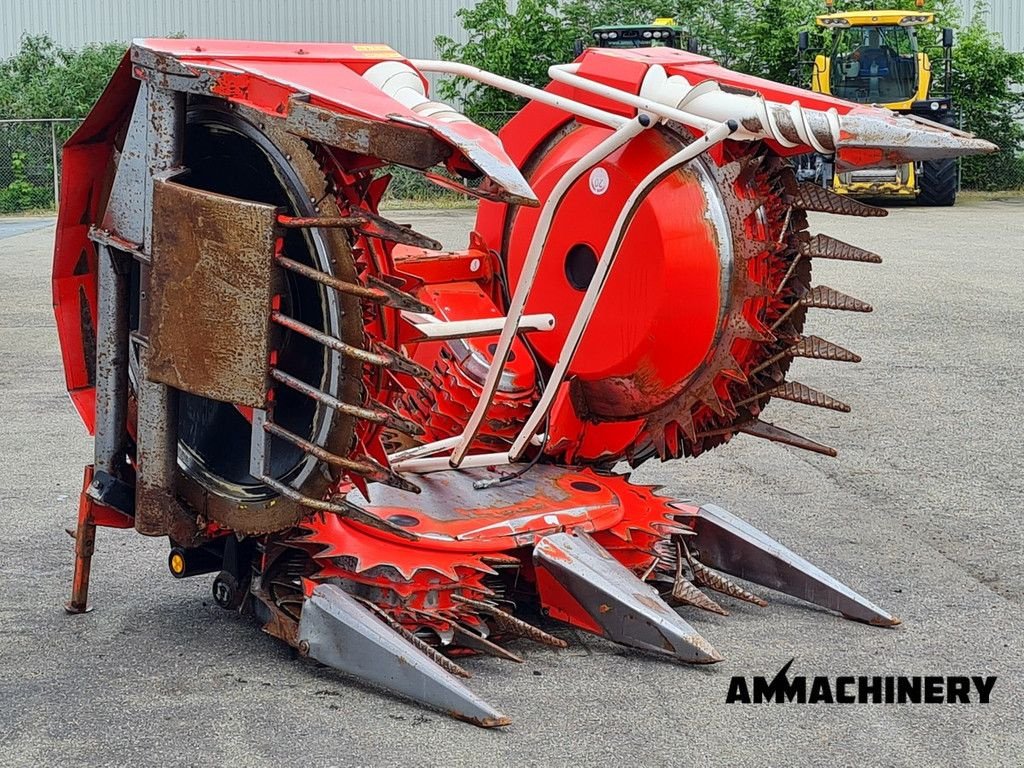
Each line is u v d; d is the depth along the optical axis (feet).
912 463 21.01
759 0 81.56
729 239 14.11
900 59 70.69
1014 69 79.77
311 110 11.11
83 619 13.64
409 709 11.46
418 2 80.59
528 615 13.80
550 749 10.74
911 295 38.45
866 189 66.44
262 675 12.18
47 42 81.30
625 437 15.39
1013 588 15.20
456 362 15.65
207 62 11.80
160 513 12.48
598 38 65.05
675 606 14.39
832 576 15.44
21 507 17.70
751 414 14.96
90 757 10.48
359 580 12.17
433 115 11.72
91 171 12.98
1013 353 29.96
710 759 10.65
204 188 12.66
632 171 14.52
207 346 11.62
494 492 13.99
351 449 11.51
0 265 44.57
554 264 15.40
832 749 10.90
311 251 11.37
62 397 24.72
